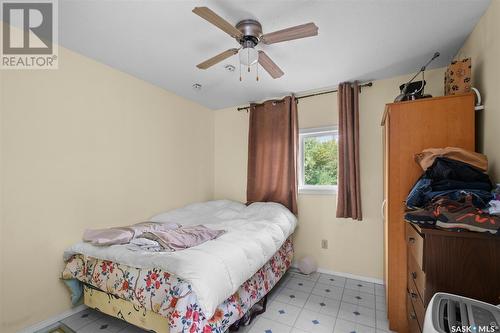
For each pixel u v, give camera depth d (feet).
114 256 5.73
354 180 8.94
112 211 7.86
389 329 6.15
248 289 6.34
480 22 5.54
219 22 4.71
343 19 5.60
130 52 7.06
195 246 5.98
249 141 11.33
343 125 9.18
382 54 7.19
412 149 5.83
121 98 8.25
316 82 9.27
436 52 7.04
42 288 6.18
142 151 8.96
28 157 5.99
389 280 6.14
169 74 8.57
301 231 10.27
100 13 5.36
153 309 4.98
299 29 4.93
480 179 4.60
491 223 3.51
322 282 8.93
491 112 5.08
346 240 9.40
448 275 3.83
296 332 6.08
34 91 6.14
